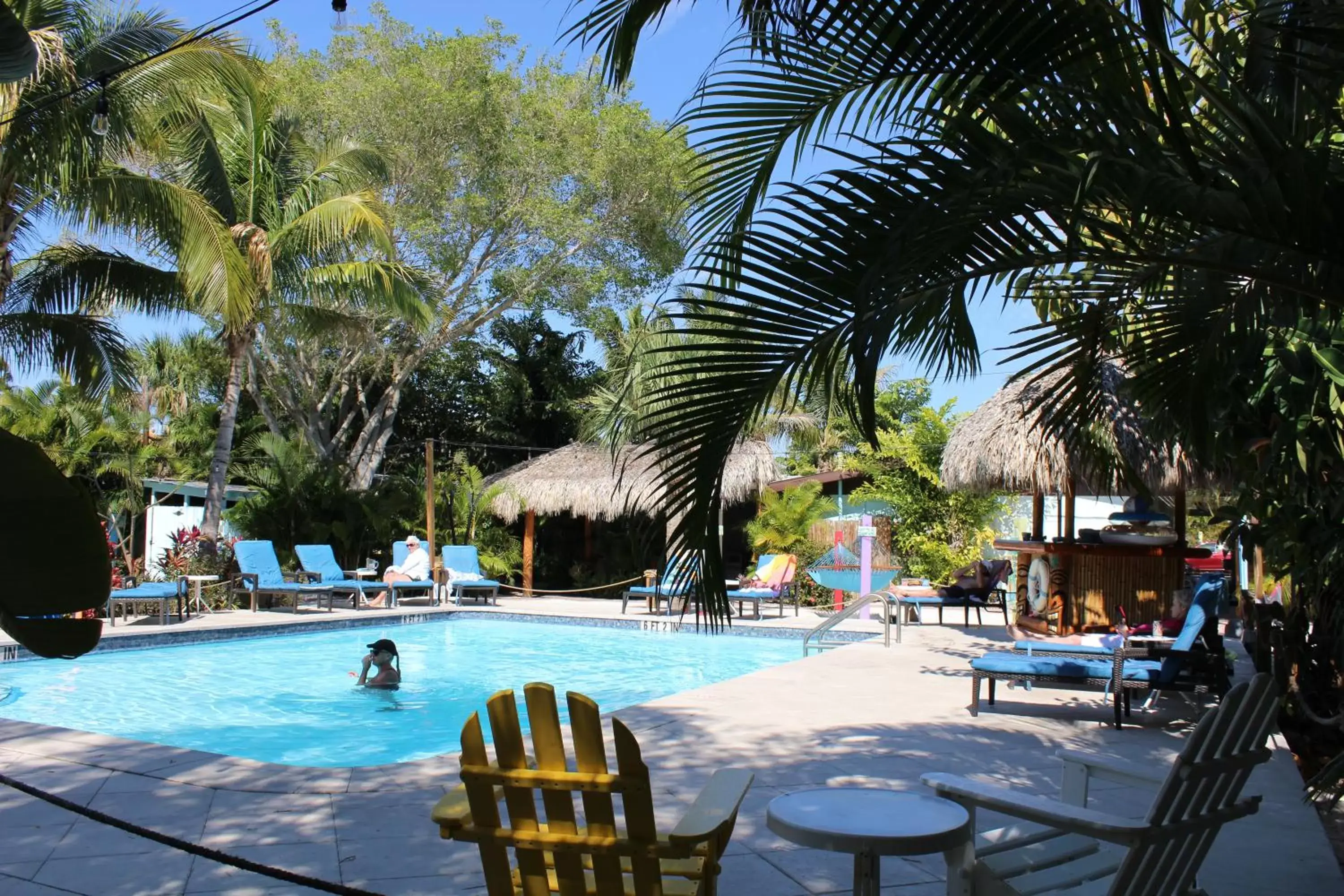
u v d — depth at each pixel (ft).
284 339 77.66
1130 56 9.74
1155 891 10.01
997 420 39.17
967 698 28.55
